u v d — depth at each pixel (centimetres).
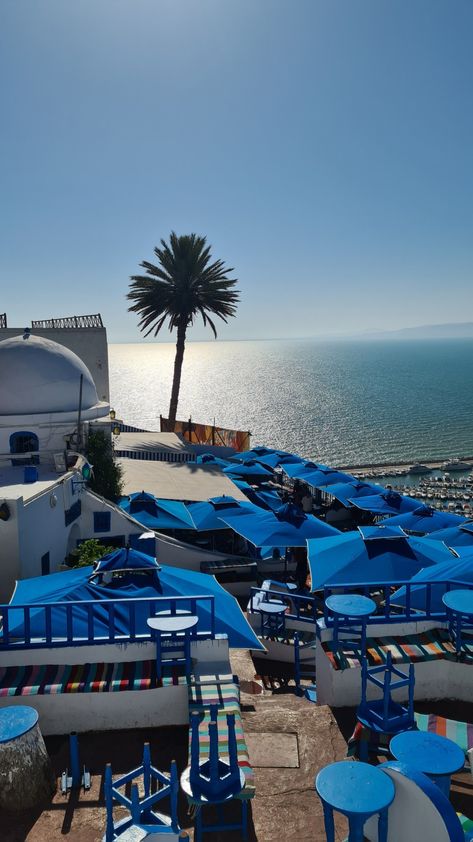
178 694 858
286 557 2131
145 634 930
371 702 812
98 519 1786
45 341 2180
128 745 828
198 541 2348
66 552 1652
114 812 699
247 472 3011
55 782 750
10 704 832
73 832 669
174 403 4469
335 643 940
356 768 549
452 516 2175
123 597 1003
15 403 1998
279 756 796
